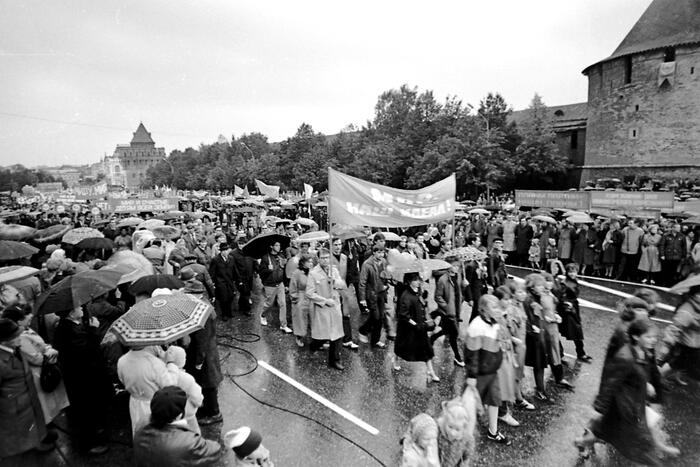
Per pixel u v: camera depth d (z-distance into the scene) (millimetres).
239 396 6645
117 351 5293
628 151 43000
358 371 7496
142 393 3928
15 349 4402
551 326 6688
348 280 10844
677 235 12656
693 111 38625
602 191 16672
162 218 18141
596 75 46062
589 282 13680
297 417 6023
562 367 7004
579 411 6168
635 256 13625
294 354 8273
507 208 23969
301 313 8438
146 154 160000
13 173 84250
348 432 5656
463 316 10492
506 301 6082
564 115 63250
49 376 4785
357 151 50062
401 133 56844
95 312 6004
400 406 6297
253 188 61281
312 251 9578
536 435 5570
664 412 6016
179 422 3090
